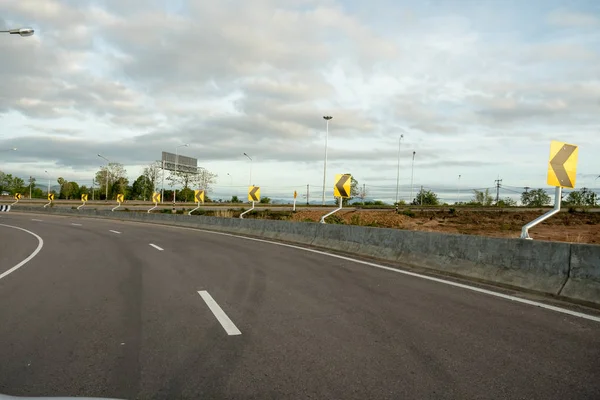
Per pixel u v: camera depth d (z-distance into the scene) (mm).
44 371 4129
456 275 9383
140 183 123500
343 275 9633
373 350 4668
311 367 4191
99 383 3844
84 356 4555
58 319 6090
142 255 13602
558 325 5531
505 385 3725
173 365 4270
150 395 3594
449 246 10008
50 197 77500
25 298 7527
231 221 25312
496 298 7180
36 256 13664
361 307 6637
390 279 9094
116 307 6793
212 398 3531
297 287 8281
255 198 30094
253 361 4367
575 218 32125
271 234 20484
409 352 4586
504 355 4457
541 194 89000
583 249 6941
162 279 9281
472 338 5039
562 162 8258
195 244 17219
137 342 5023
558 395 3525
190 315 6258
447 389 3658
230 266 11133
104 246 16562
